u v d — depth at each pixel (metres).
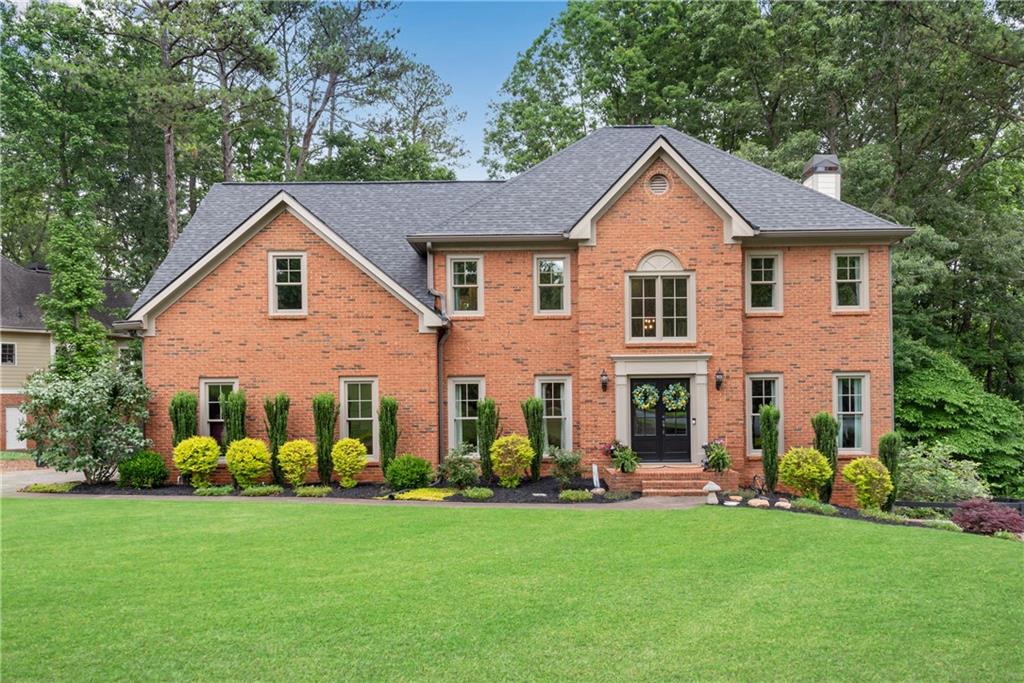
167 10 31.17
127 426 18.70
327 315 19.47
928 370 25.62
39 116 33.53
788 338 19.88
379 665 7.01
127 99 36.03
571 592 9.22
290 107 42.91
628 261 19.06
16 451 32.09
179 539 12.28
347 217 22.73
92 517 14.34
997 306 31.58
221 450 19.17
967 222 31.38
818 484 16.70
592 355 19.11
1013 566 10.62
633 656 7.21
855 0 30.06
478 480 18.41
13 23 33.69
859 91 32.50
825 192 22.08
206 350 19.47
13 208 40.16
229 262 19.48
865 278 19.88
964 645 7.57
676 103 37.09
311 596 9.08
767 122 37.03
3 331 33.44
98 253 40.34
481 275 20.14
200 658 7.21
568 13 39.84
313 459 18.16
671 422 19.25
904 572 10.25
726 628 7.99
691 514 14.51
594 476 17.98
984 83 29.66
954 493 19.41
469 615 8.36
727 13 34.03
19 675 6.86
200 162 40.50
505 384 20.05
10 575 10.08
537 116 39.19
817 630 7.95
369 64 42.66
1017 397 33.97
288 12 40.94
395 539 12.23
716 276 18.97
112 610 8.60
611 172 21.86
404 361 19.41
